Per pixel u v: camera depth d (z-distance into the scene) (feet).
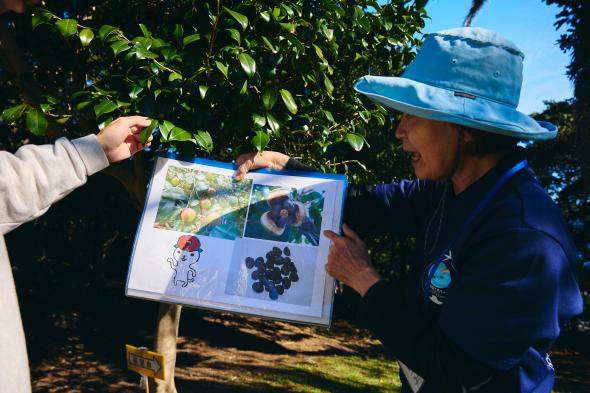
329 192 5.13
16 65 8.97
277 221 5.07
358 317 3.82
